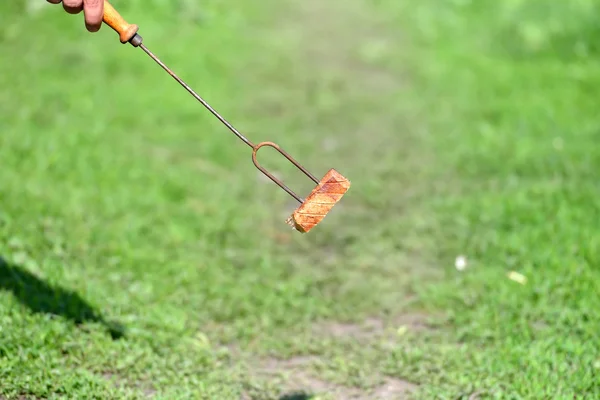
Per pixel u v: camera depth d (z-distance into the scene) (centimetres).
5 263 1016
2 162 1288
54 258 1054
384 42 2175
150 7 2073
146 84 1708
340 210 1319
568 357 909
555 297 1034
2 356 858
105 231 1145
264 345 953
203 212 1256
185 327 970
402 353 934
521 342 938
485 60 2048
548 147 1523
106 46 1833
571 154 1482
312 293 1073
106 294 995
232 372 899
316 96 1780
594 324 962
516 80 1902
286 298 1054
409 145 1573
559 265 1098
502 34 2189
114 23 709
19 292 970
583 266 1091
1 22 1845
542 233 1190
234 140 1543
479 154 1509
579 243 1148
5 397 799
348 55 2069
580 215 1227
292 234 1237
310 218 703
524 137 1581
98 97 1599
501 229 1222
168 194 1295
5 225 1105
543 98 1784
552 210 1258
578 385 853
